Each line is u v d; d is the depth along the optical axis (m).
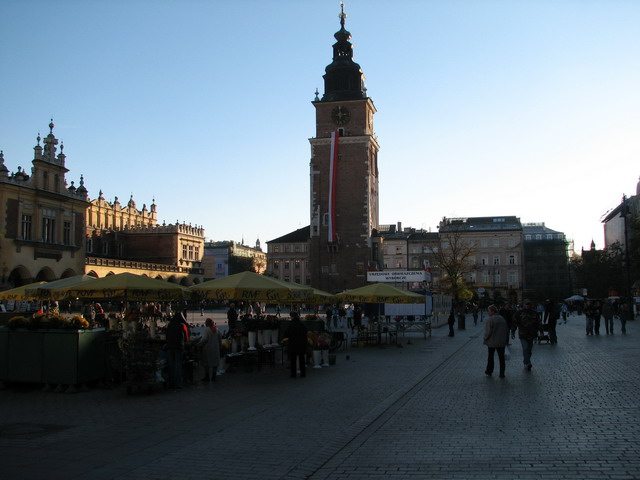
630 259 62.44
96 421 12.03
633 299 66.94
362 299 31.92
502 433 10.55
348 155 86.62
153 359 15.54
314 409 13.23
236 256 144.50
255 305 36.81
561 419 11.62
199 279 102.75
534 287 115.12
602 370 19.11
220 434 10.80
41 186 67.12
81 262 73.12
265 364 22.91
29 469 8.59
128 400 14.62
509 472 8.23
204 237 111.19
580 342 31.19
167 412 12.99
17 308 50.47
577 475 8.02
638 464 8.48
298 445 9.93
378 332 32.25
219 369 20.28
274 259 138.50
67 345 15.73
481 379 17.81
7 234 62.00
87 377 15.95
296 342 18.89
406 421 11.81
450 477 8.09
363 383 17.31
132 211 106.31
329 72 88.81
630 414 11.99
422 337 39.06
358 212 85.62
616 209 107.69
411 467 8.59
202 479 8.12
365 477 8.19
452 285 82.06
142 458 9.16
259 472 8.42
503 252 118.88
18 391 16.00
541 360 22.89
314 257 85.94
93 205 94.31
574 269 100.00
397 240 122.94
